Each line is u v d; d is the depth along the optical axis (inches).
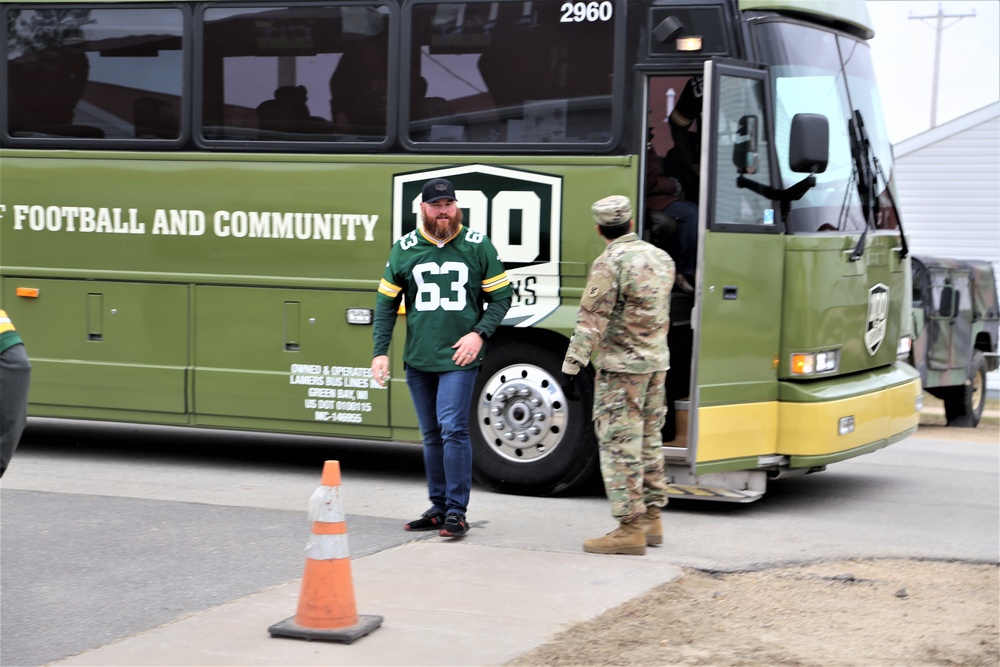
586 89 333.4
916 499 358.9
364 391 354.3
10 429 165.5
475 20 343.6
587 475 338.0
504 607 225.3
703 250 302.0
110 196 376.5
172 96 371.6
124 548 269.0
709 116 301.9
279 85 362.0
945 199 1106.1
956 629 221.0
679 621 220.1
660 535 282.0
